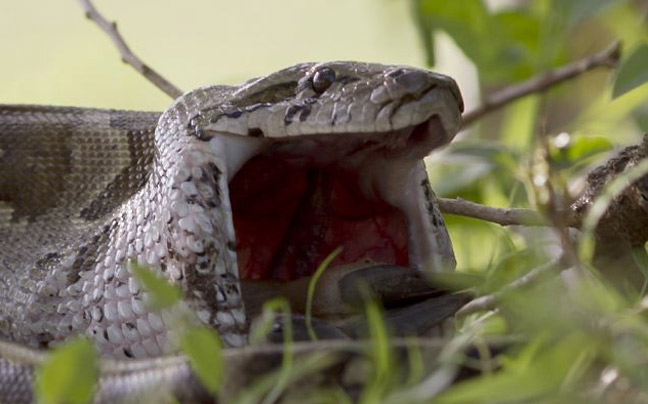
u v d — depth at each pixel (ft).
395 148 9.26
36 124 9.52
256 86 9.20
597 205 9.14
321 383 8.90
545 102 9.82
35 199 9.48
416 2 10.09
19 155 9.50
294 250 9.39
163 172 9.19
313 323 9.11
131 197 9.44
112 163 9.51
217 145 9.18
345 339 9.07
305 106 9.18
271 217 9.39
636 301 9.27
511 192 9.73
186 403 8.91
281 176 9.34
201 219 9.14
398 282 9.20
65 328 9.27
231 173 9.20
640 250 9.40
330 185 9.36
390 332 9.10
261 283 9.27
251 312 9.23
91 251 9.29
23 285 9.34
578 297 9.06
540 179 9.48
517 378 8.77
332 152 9.27
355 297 9.20
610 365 8.98
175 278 9.15
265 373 8.89
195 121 9.20
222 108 9.19
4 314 9.35
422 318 9.14
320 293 9.23
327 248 9.39
